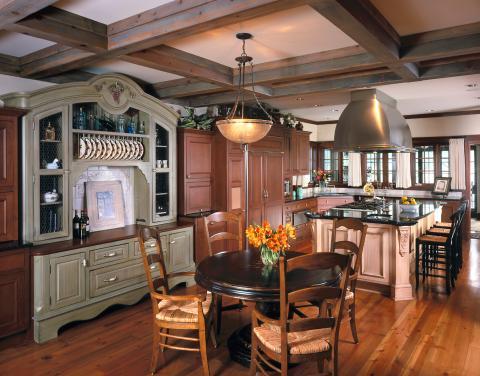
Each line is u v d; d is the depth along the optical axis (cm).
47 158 370
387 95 598
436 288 479
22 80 399
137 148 452
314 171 943
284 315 223
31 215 349
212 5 248
